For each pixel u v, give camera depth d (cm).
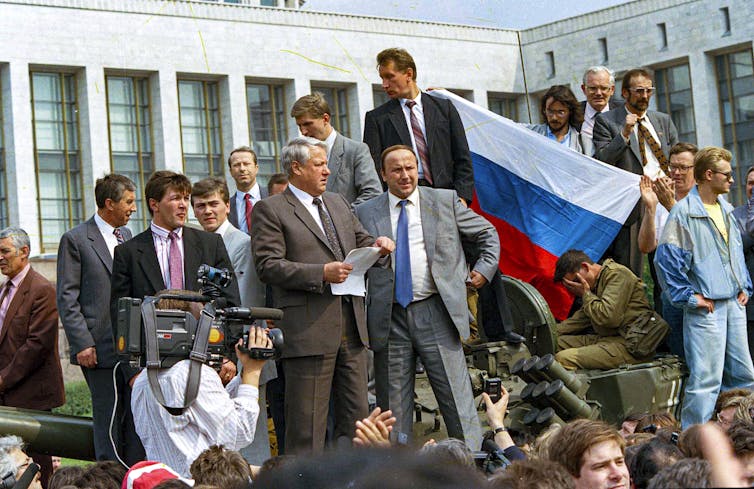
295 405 765
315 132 968
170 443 592
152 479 530
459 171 1005
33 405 970
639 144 1141
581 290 1037
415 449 141
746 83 3180
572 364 995
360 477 134
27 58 3061
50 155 3108
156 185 786
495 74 3506
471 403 837
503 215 1140
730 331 980
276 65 3366
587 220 1112
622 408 960
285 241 781
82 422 926
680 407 1009
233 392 668
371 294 836
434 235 847
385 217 849
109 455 853
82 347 865
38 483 748
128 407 782
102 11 3170
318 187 793
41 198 3092
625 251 1111
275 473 138
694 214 983
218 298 638
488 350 971
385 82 1009
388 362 844
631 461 524
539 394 913
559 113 1161
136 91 3219
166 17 3225
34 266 3005
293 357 766
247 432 611
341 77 3431
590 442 502
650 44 3241
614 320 1005
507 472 369
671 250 978
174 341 602
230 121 3306
